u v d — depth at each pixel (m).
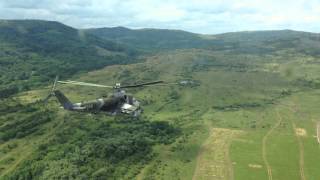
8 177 169.88
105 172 175.50
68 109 97.62
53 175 167.38
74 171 171.12
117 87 92.69
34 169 174.62
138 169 182.50
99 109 96.62
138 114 99.50
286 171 190.50
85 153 190.00
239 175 184.50
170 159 198.12
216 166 192.88
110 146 196.25
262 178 182.50
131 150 199.38
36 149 199.50
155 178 175.38
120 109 97.75
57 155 189.25
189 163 194.88
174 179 175.88
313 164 199.25
